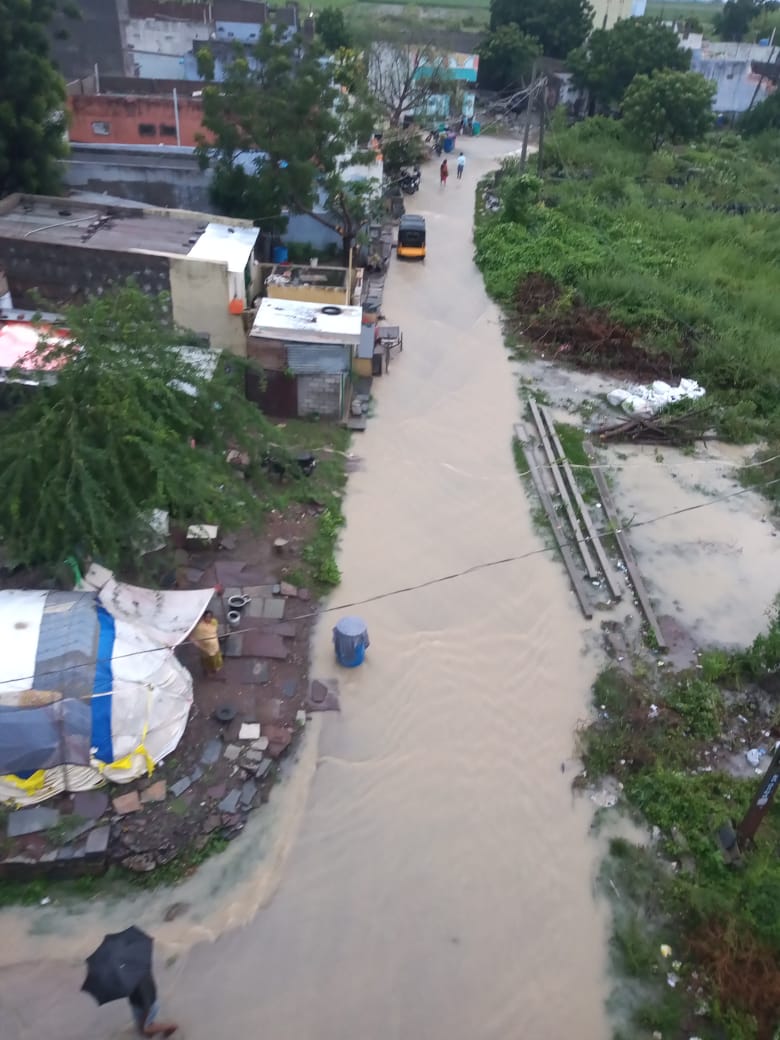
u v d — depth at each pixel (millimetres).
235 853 11102
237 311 20453
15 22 22047
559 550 16875
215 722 12539
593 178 39812
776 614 15664
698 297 27031
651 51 49656
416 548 16734
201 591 13297
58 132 23984
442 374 23516
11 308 20359
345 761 12422
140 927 10203
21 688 11062
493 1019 9641
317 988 9805
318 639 14312
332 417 20750
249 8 44250
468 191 40531
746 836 11031
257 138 24219
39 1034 9188
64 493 11695
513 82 56125
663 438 20953
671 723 13180
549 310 26453
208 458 13422
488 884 11016
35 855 10523
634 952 10227
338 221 28875
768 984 9617
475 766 12523
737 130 52688
